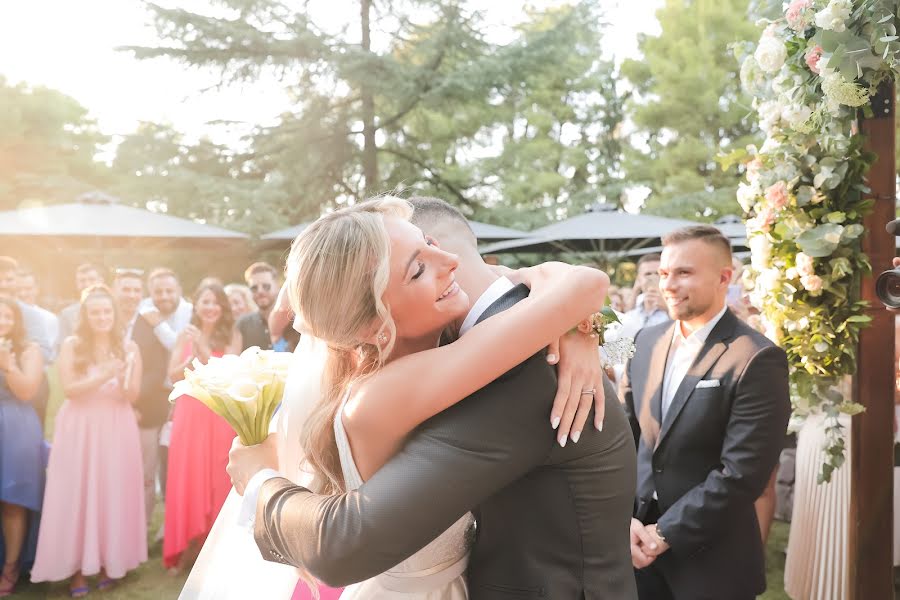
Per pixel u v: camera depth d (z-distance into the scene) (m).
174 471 4.26
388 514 1.09
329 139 15.59
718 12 20.31
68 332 6.07
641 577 2.48
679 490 2.39
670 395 2.54
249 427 1.53
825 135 2.11
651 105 20.59
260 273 5.15
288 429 1.58
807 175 2.16
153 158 15.11
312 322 1.22
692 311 2.44
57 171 20.25
